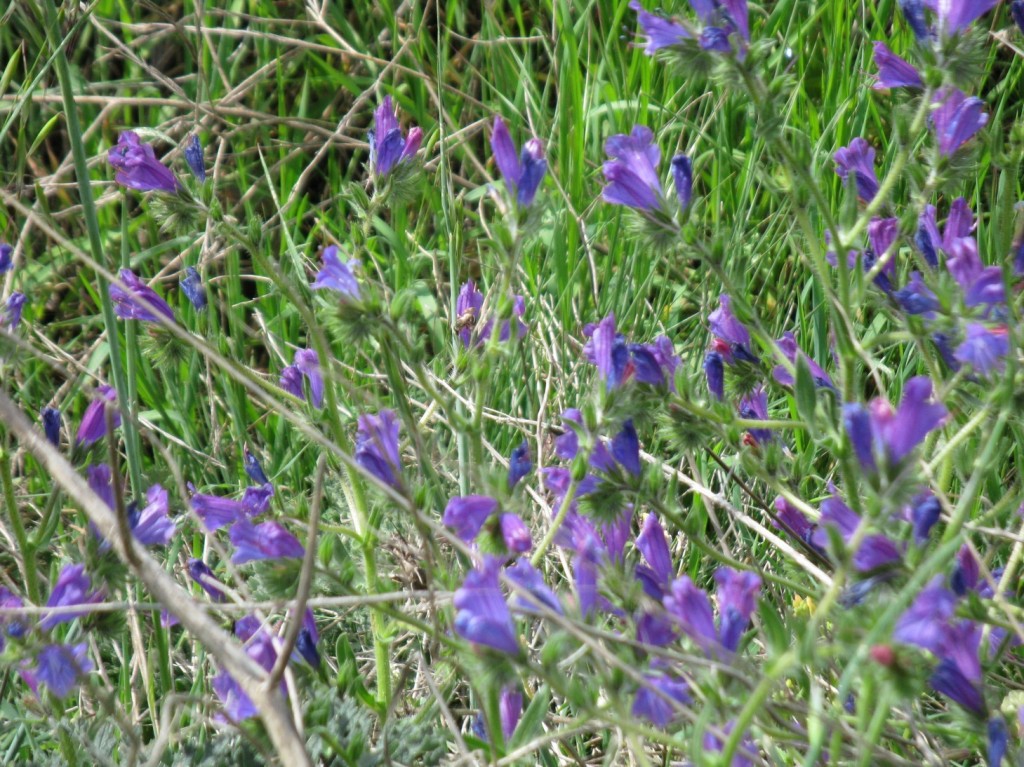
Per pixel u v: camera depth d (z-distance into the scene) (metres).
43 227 1.22
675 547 1.37
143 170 1.27
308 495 1.43
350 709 1.24
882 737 1.20
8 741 1.29
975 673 1.14
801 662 1.10
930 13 1.21
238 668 1.15
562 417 1.21
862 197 1.28
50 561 1.40
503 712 1.21
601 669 1.13
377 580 1.23
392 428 1.23
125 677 1.31
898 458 1.12
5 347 1.24
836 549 1.12
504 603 1.12
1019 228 1.23
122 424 1.30
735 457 1.43
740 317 1.23
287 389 1.28
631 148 1.23
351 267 1.24
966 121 1.21
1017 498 1.23
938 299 1.20
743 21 1.21
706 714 1.11
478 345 1.27
